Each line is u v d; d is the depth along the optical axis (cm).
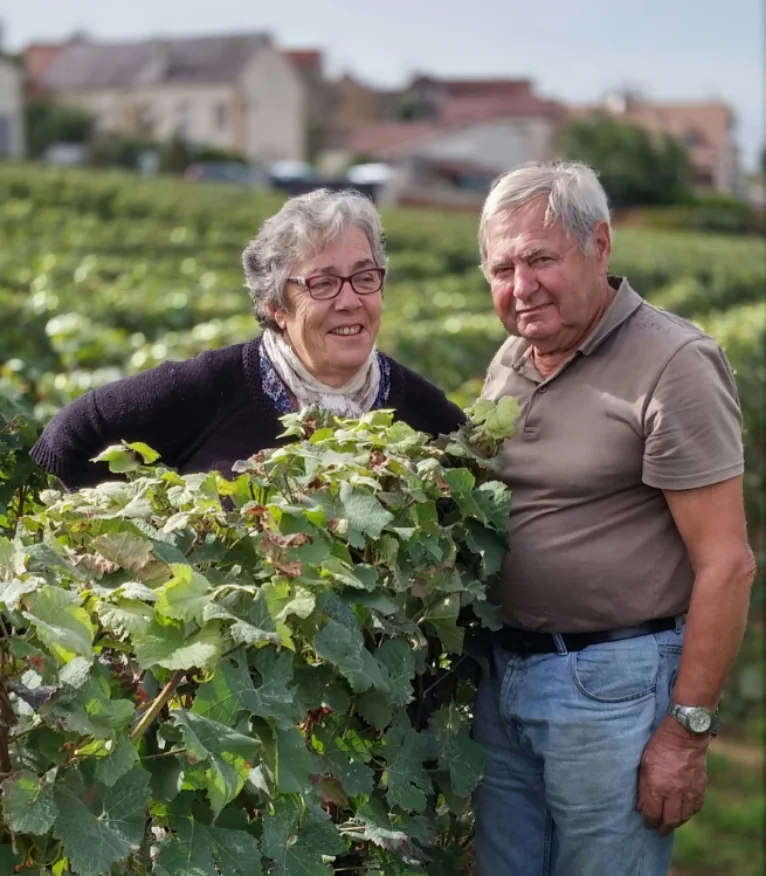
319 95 9069
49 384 483
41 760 188
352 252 288
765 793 577
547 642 287
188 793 206
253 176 5100
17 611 189
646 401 273
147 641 198
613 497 281
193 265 1142
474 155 7744
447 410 323
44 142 6291
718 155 9069
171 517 227
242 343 311
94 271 1042
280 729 211
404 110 9156
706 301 1561
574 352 285
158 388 302
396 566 246
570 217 277
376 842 236
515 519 290
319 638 220
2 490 298
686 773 276
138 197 2542
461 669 302
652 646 280
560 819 285
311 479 243
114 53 7838
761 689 686
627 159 6025
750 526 837
